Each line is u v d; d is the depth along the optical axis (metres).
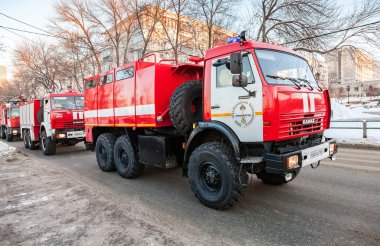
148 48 28.50
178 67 5.77
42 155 11.76
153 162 5.84
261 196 5.02
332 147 4.72
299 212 4.22
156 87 5.62
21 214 4.31
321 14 17.80
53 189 5.66
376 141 10.72
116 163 7.00
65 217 4.12
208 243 3.28
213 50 4.59
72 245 3.26
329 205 4.46
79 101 11.98
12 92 45.78
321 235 3.45
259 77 3.97
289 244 3.26
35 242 3.38
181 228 3.73
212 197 4.41
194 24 22.83
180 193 5.45
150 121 5.76
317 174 6.43
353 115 20.38
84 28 28.08
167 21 25.12
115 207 4.52
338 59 19.86
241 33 4.20
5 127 20.58
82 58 34.31
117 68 6.81
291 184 5.71
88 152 12.03
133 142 6.55
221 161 4.20
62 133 11.02
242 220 3.99
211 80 4.59
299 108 4.23
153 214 4.28
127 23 27.56
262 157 4.03
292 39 18.52
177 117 5.07
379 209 4.21
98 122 7.74
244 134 4.12
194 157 4.64
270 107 3.86
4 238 3.52
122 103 6.64
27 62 36.31
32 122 12.98
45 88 40.16
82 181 6.64
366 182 5.66
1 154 10.63
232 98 4.26
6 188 5.84
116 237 3.42
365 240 3.28
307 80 4.97
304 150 4.00
